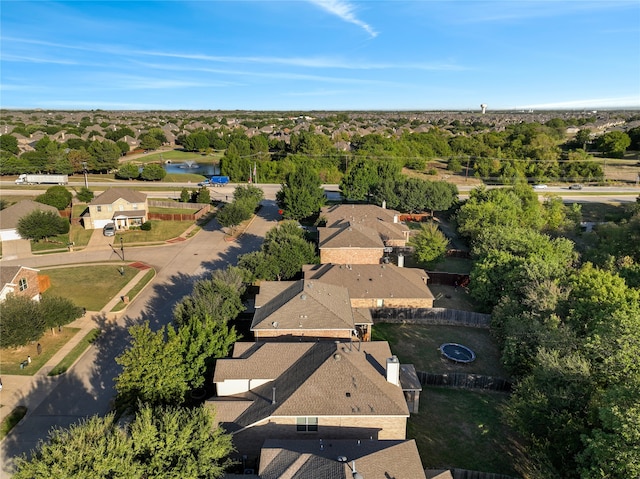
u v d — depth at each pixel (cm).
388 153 13712
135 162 15025
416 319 4622
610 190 11038
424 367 3844
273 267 4875
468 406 3325
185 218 8462
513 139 16188
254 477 2181
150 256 6712
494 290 4691
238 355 3109
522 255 5272
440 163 14700
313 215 8450
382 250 5597
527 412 2695
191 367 3041
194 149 17900
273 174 12569
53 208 7981
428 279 5681
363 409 2575
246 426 2552
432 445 2908
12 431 3030
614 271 4803
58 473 1817
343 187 9475
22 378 3597
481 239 5803
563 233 7488
